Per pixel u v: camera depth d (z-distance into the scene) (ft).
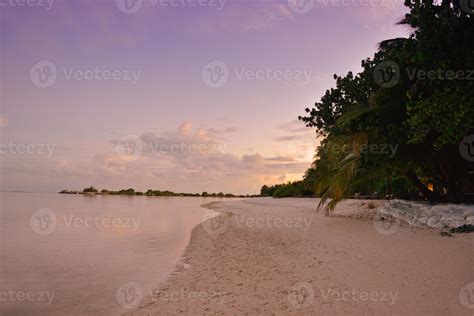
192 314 16.37
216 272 24.71
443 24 29.63
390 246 28.94
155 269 26.37
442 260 22.86
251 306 17.08
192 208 121.29
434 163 49.14
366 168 47.34
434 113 31.09
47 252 33.65
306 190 167.94
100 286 21.76
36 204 141.90
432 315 14.67
